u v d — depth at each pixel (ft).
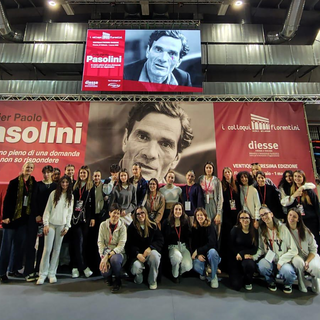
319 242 10.21
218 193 10.96
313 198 10.55
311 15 24.72
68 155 13.96
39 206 10.00
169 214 10.24
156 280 9.23
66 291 8.43
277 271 8.86
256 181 11.41
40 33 23.07
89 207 10.25
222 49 22.84
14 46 22.72
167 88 19.10
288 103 14.85
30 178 10.36
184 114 14.67
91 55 19.08
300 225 8.91
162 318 6.73
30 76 24.49
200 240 9.50
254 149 14.14
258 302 7.72
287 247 8.79
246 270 8.59
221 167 13.92
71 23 23.35
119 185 10.89
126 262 9.48
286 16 20.56
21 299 7.78
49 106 14.60
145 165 13.98
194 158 14.10
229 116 14.66
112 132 14.37
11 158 13.79
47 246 9.16
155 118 14.58
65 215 9.50
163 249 9.81
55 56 22.48
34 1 24.61
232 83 22.29
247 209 10.57
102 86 18.45
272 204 10.64
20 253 9.75
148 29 20.75
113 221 9.26
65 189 9.72
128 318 6.72
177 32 20.54
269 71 23.85
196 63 19.93
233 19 26.13
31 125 14.28
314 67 22.88
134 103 14.79
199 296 8.13
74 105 14.69
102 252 9.09
